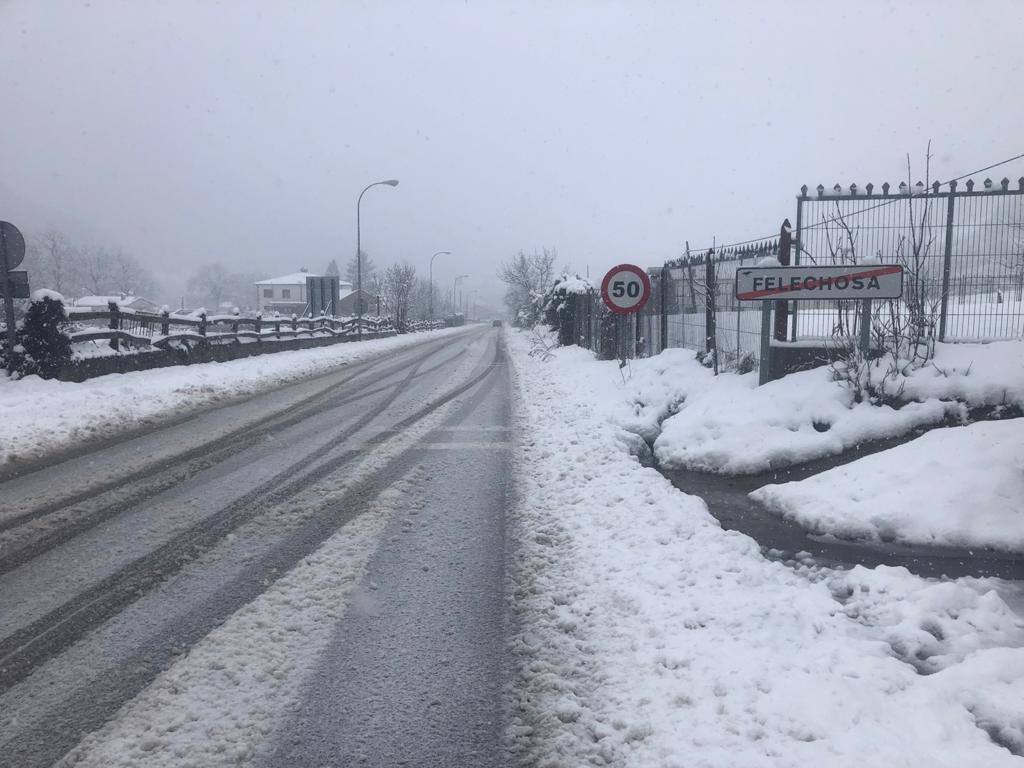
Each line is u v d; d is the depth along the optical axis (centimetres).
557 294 2716
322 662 356
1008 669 330
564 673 344
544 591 439
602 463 739
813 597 422
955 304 865
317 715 312
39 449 864
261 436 946
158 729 301
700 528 531
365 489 678
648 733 292
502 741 295
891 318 814
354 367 2022
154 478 723
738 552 496
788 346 888
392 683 338
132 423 1041
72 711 314
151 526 570
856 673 330
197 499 646
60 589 447
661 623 386
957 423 717
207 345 1927
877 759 264
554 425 991
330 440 918
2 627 396
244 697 325
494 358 2408
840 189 898
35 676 343
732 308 1112
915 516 546
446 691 331
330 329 3238
